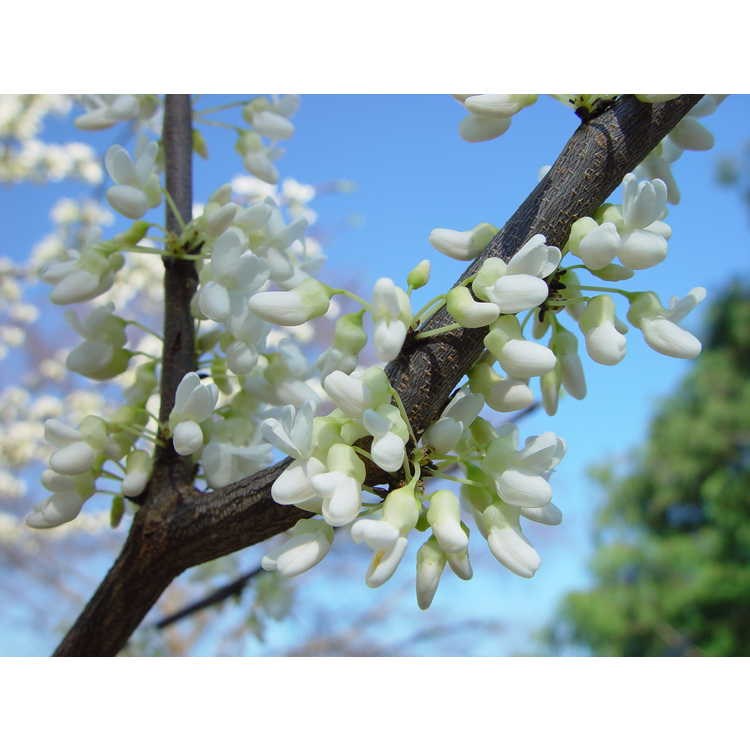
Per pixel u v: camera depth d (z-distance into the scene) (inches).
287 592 10.6
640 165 6.0
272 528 5.4
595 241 4.7
